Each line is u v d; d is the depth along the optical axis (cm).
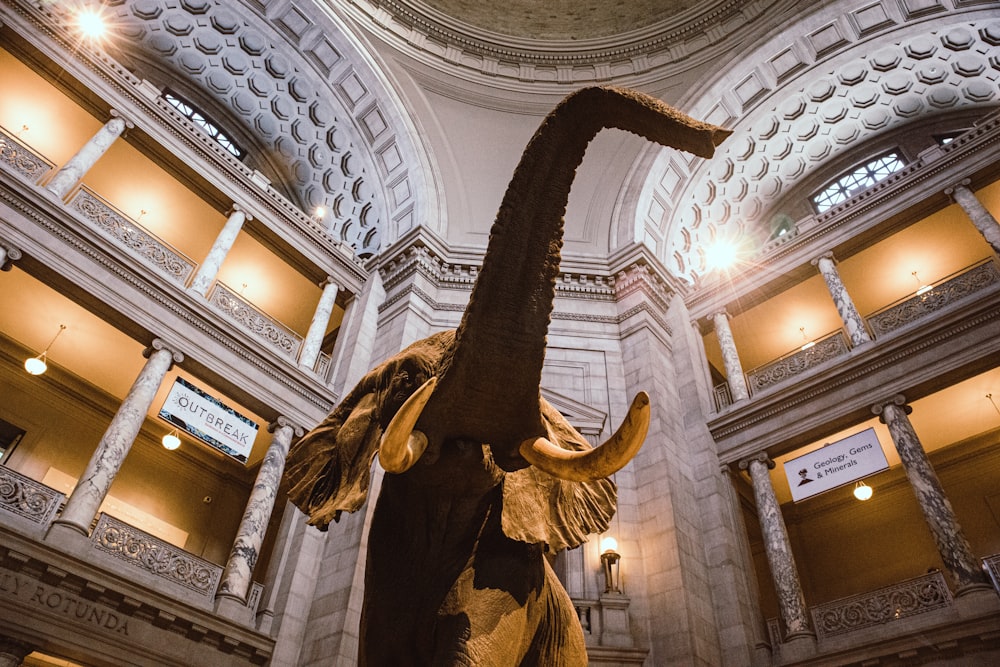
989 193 1327
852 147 1803
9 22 1147
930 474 1042
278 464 1131
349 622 928
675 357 1428
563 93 1794
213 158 1355
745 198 1825
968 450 1362
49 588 806
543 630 254
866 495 1240
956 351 1100
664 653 964
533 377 195
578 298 1459
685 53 1767
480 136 1720
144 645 851
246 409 1211
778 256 1470
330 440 279
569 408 1226
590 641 959
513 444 209
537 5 1888
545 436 210
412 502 240
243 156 1753
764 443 1238
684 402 1353
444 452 215
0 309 1168
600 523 279
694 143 174
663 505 1120
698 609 1018
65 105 1245
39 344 1239
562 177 196
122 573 873
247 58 1686
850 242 1391
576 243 1565
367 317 1392
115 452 959
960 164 1307
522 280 194
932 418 1309
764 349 1602
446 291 1432
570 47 1844
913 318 1218
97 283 1044
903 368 1148
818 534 1484
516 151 1711
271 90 1725
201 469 1440
